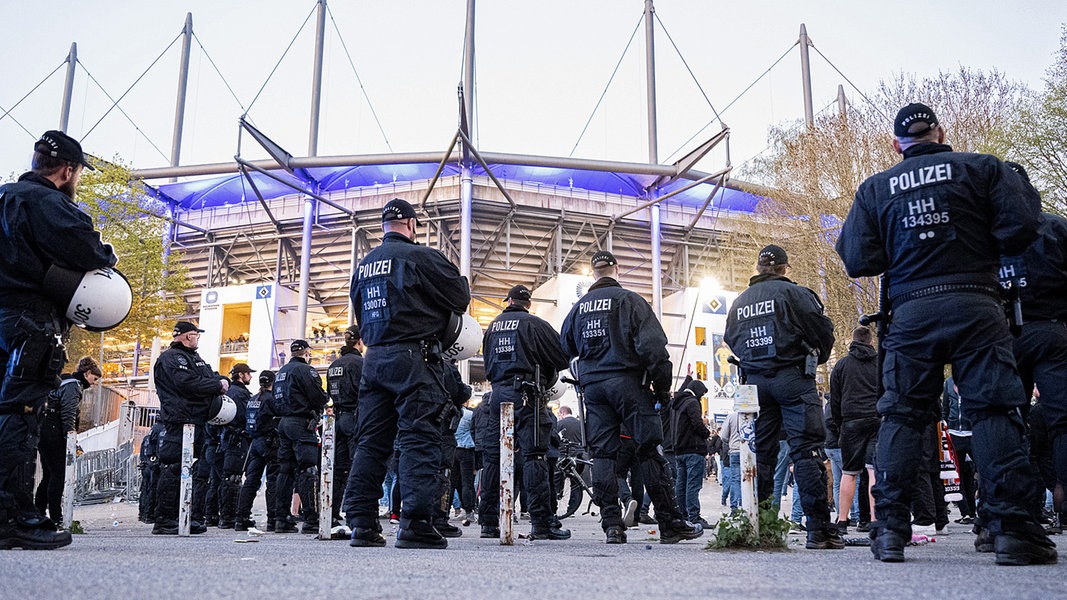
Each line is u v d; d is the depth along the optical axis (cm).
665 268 4531
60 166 407
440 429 487
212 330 3944
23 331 374
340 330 4103
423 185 4009
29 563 268
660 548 493
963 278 341
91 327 405
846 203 2430
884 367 366
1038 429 692
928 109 363
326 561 309
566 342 605
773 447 553
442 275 488
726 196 4309
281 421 838
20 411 376
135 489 1914
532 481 655
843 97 3141
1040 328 405
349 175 4119
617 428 576
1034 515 327
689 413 956
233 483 965
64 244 382
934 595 215
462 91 3047
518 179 4056
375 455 491
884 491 356
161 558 313
